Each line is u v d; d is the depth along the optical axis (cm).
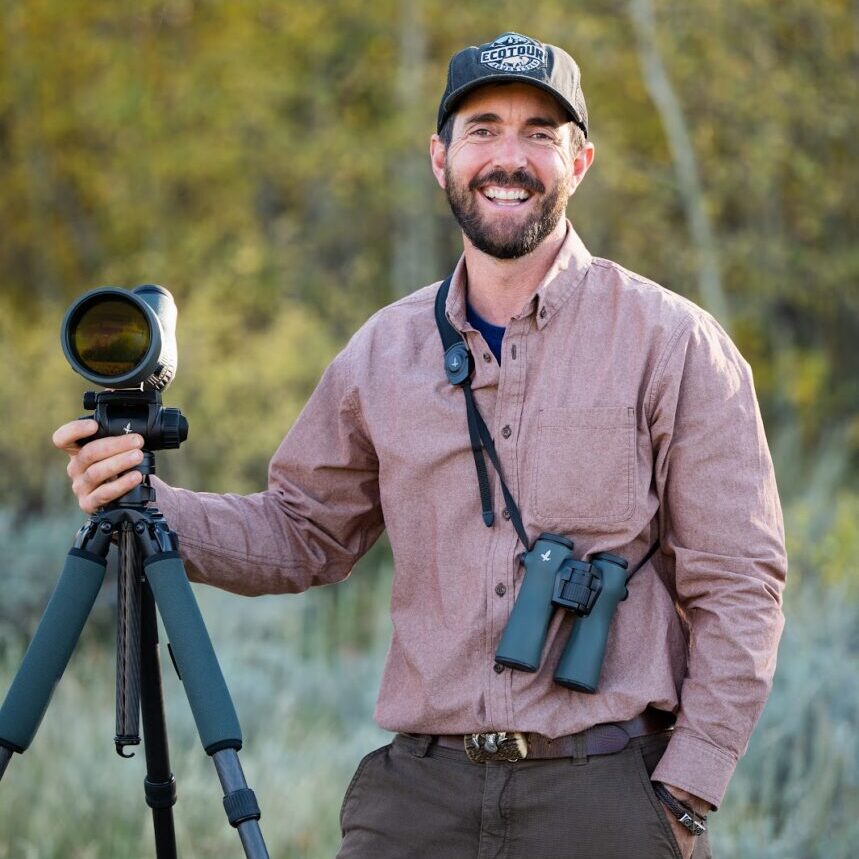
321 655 1562
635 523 533
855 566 1469
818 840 915
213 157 2828
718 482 532
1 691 1241
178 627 461
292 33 2859
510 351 549
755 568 530
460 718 536
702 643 531
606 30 2631
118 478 485
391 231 3145
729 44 2678
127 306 479
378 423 570
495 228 544
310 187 3086
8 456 2077
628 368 538
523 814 527
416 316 584
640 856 517
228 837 952
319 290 2967
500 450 545
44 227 2986
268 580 604
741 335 3020
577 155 565
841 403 2973
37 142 2947
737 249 2827
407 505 561
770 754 987
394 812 555
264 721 1305
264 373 2402
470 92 547
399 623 563
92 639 1575
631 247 2880
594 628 518
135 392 488
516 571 536
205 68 2831
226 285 2700
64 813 973
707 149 2767
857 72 2805
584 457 534
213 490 2314
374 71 2908
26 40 2867
